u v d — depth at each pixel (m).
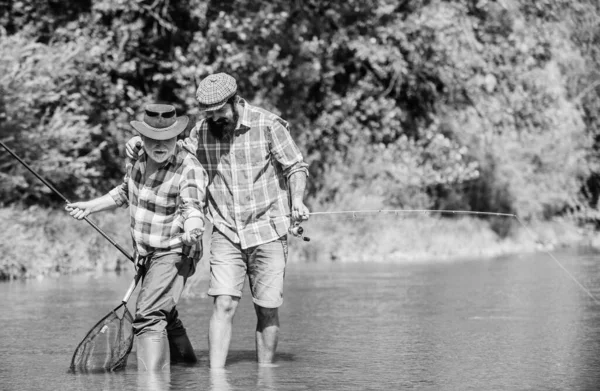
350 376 8.88
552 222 35.31
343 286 18.17
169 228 9.19
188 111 27.75
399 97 33.91
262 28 28.89
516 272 21.42
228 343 9.47
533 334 11.80
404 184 30.61
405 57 33.22
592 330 12.15
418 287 17.98
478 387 8.35
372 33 31.78
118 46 27.97
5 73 23.55
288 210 9.60
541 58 35.44
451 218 31.58
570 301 15.58
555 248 31.31
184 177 9.14
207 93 9.26
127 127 27.67
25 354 10.21
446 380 8.67
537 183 34.97
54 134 24.03
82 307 14.58
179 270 9.29
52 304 15.00
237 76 29.11
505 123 34.69
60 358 9.96
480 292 17.02
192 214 8.96
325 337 11.55
